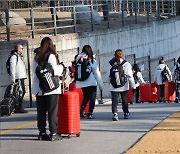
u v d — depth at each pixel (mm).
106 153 12156
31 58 25969
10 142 13805
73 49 29516
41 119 13891
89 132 15211
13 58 20703
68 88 19172
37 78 13586
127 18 42281
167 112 20047
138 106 23906
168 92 29312
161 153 11914
